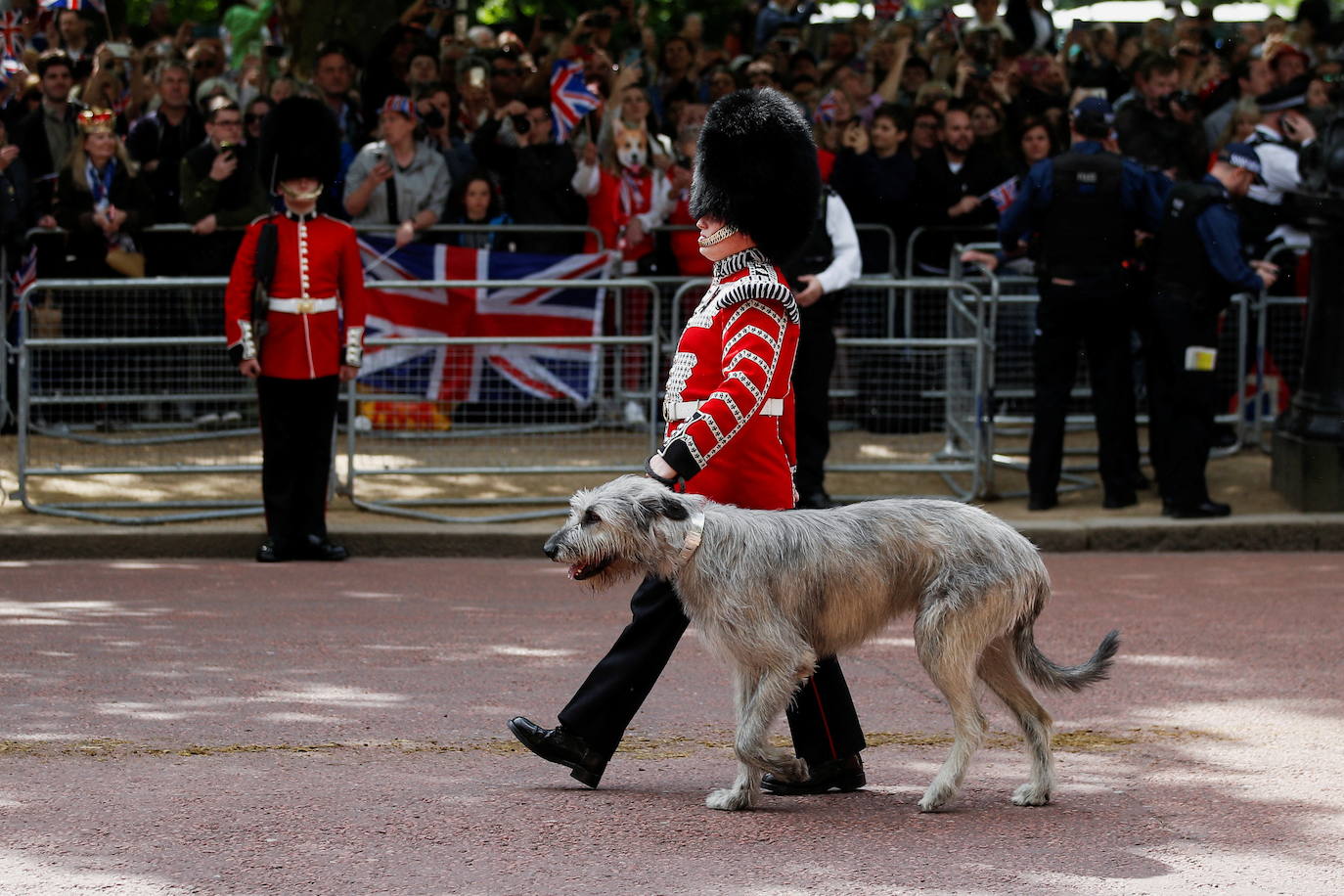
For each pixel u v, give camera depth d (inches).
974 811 256.5
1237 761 284.2
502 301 537.6
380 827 244.1
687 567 246.7
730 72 655.1
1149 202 500.1
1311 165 519.5
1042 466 519.8
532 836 241.0
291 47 698.2
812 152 260.2
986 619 251.1
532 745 264.4
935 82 639.8
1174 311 498.0
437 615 396.8
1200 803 260.2
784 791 265.9
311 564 464.4
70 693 320.5
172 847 233.3
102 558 470.0
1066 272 502.6
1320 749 291.4
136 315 521.7
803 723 265.3
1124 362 514.9
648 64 719.1
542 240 575.8
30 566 455.5
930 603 251.8
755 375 250.2
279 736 293.9
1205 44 770.8
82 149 542.9
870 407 554.6
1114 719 311.9
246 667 342.6
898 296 559.5
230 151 542.9
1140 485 539.8
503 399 527.8
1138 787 269.1
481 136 581.6
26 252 543.8
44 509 489.4
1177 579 451.2
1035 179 504.4
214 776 269.1
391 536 478.9
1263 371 579.2
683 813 254.1
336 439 526.0
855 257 471.2
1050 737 262.1
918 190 589.9
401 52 633.0
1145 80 602.9
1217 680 340.8
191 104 582.9
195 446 527.5
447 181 569.6
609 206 579.5
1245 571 463.8
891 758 287.7
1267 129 618.5
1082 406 584.4
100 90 589.3
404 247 542.6
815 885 221.1
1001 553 252.5
